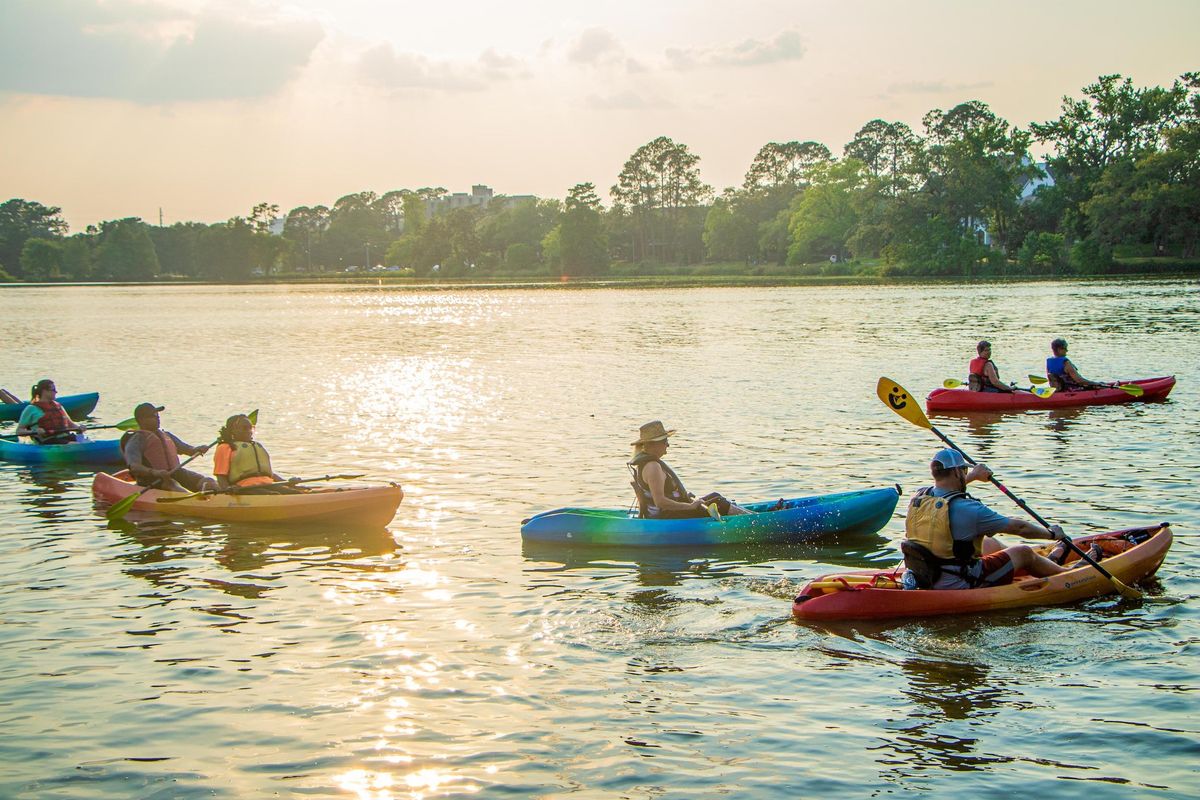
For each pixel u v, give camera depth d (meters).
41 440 16.11
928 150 99.19
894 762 5.91
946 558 8.31
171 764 6.03
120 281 185.50
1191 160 85.25
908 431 16.58
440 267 167.38
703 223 158.75
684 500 10.85
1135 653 7.34
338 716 6.61
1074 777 5.70
